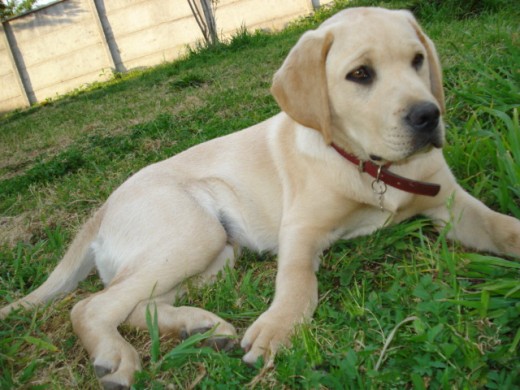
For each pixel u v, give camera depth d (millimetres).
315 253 570
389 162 537
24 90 3012
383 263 522
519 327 409
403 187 549
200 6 2664
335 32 533
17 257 710
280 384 415
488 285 446
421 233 543
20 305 579
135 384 443
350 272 523
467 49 958
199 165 677
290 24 2514
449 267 469
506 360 383
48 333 543
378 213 583
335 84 529
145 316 510
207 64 1961
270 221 635
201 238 568
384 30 512
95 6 2803
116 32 2850
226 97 1226
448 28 1190
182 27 2752
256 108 1071
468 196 571
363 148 535
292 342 445
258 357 435
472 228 551
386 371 398
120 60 2900
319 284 526
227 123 1020
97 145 1152
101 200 852
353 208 571
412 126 477
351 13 552
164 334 505
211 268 598
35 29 2926
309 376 404
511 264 458
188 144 958
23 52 2980
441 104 574
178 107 1310
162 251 554
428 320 434
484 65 823
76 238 640
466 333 410
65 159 1106
